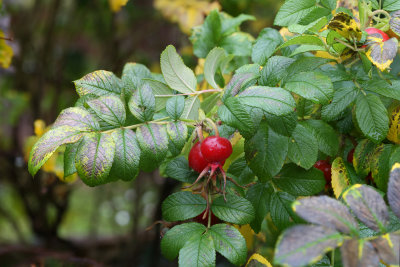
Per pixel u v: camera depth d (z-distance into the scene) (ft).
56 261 4.37
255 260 1.85
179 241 1.80
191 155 1.88
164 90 2.00
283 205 1.95
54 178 3.20
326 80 1.81
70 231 6.45
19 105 4.38
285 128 1.87
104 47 5.04
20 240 4.97
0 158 4.50
